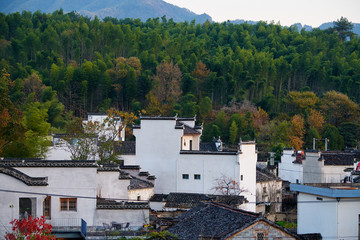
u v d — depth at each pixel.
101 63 171.62
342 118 153.00
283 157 99.00
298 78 196.38
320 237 39.16
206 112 151.00
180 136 74.62
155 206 65.62
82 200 46.41
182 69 181.25
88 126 75.75
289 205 85.00
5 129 58.41
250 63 186.88
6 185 44.28
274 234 35.16
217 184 72.12
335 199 39.25
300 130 135.12
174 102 156.50
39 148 69.94
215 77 172.12
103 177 54.94
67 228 45.88
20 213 45.22
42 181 44.91
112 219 46.31
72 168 46.69
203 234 36.12
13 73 162.50
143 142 75.62
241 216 37.12
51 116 129.25
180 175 74.12
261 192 79.19
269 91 178.75
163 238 38.19
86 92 155.00
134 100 161.50
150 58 187.00
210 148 88.62
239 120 141.25
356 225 39.50
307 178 93.50
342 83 179.25
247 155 73.38
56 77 160.12
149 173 74.38
